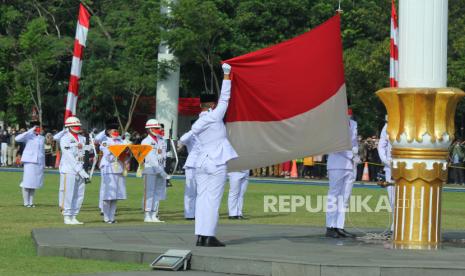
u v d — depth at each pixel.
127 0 66.12
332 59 18.28
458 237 19.91
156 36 57.66
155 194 25.52
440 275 13.87
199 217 17.16
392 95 17.80
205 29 55.72
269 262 14.73
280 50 18.09
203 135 17.38
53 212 27.20
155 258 15.89
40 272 14.82
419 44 17.66
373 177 50.56
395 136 17.83
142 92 62.78
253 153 18.36
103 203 24.84
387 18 58.09
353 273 14.01
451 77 53.44
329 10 59.34
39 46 61.69
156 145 25.53
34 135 29.78
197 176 17.30
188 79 64.75
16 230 21.55
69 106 24.42
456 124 62.97
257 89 18.09
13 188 38.06
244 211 29.42
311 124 18.34
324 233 20.58
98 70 59.59
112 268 15.37
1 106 66.81
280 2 58.72
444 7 17.77
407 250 16.80
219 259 15.21
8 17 64.75
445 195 40.06
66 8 67.50
